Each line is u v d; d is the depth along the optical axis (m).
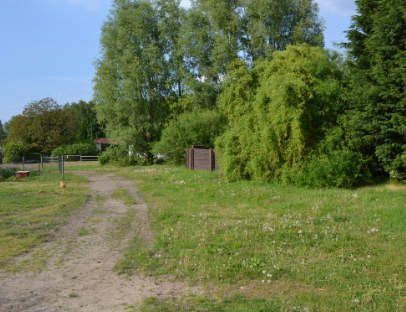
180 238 7.64
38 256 6.66
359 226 8.07
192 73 34.66
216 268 5.70
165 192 15.17
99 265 6.16
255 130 15.82
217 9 30.91
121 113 34.28
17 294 4.89
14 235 8.16
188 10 33.91
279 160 14.68
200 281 5.28
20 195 14.36
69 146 57.91
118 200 13.68
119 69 34.03
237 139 16.73
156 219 9.85
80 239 7.93
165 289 5.03
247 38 31.89
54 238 8.02
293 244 6.97
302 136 13.56
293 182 14.18
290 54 15.52
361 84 13.09
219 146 17.64
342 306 4.34
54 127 63.84
